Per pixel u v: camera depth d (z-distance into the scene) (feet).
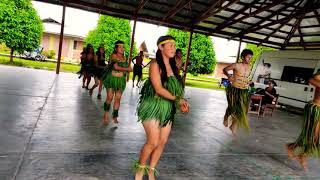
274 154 14.37
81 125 14.88
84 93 26.63
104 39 86.89
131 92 32.17
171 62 8.55
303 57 35.88
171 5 40.22
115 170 9.57
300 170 12.35
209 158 12.23
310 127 12.02
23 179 8.13
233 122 17.02
